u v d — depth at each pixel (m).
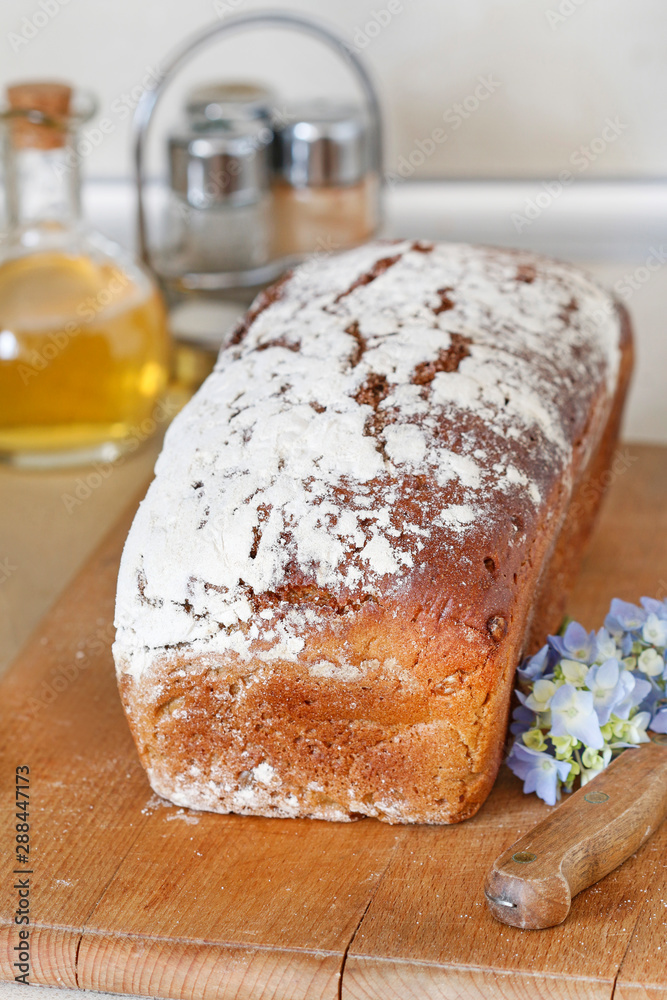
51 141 1.22
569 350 1.10
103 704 1.09
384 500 1.00
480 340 1.08
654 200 1.45
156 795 1.04
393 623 0.99
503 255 1.17
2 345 1.23
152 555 1.00
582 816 0.99
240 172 1.32
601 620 1.13
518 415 1.05
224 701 1.01
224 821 1.02
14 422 1.25
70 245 1.24
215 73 1.45
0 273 1.24
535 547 1.03
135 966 0.97
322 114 1.35
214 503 1.01
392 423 1.03
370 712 1.00
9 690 1.10
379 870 1.00
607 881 0.99
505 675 1.00
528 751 1.02
